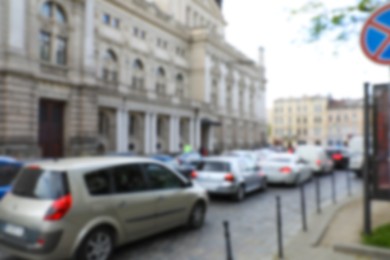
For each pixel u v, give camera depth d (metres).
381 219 8.16
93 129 27.84
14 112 21.56
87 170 5.70
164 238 7.27
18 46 21.92
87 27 27.56
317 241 6.62
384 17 4.54
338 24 6.68
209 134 50.34
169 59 46.34
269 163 15.95
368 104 6.56
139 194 6.44
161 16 44.41
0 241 5.50
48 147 24.91
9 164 8.12
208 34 50.44
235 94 62.25
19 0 22.05
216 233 7.70
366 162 6.58
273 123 100.25
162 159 17.64
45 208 5.17
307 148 20.81
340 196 13.04
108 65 36.66
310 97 94.62
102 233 5.67
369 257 5.74
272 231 7.91
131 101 34.03
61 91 25.38
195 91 50.84
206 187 11.70
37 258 5.04
